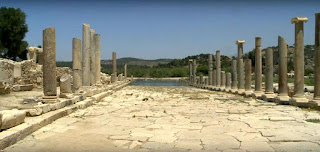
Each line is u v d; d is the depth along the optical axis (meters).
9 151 7.07
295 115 12.37
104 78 36.94
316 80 14.66
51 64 12.99
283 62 17.75
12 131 8.02
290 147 7.32
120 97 21.98
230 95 24.64
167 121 11.11
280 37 17.86
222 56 68.94
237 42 26.61
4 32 50.03
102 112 13.56
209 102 18.38
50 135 8.75
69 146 7.58
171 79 75.00
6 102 14.80
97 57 26.41
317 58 14.59
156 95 24.25
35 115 10.65
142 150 7.21
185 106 16.08
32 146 7.55
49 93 12.98
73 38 18.05
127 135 8.77
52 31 13.00
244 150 7.10
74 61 18.14
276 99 17.69
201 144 7.70
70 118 11.77
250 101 18.92
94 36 25.33
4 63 22.23
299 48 15.96
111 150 7.23
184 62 109.25
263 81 36.41
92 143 7.88
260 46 22.20
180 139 8.25
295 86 16.23
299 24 15.91
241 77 26.41
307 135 8.55
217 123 10.62
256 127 9.78
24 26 52.50
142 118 11.84
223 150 7.12
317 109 14.12
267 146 7.43
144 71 86.75
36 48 32.06
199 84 42.25
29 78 25.53
